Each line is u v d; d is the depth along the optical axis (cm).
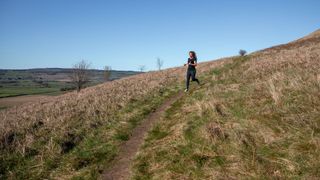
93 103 1822
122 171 866
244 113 1063
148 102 1738
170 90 2080
